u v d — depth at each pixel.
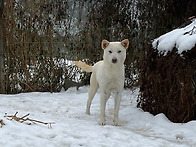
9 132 3.44
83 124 4.04
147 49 4.60
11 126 3.52
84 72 6.11
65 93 5.73
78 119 4.30
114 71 4.11
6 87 5.72
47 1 5.77
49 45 5.84
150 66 4.54
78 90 5.91
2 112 4.14
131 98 5.38
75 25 5.96
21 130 3.51
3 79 5.64
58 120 4.08
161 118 4.28
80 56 6.02
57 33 5.88
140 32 6.11
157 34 6.12
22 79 5.78
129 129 4.07
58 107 4.79
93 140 3.56
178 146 3.62
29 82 5.80
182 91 4.19
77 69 6.06
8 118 3.79
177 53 4.24
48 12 5.79
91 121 4.23
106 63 4.13
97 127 3.95
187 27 4.40
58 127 3.74
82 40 6.00
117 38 6.09
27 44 5.73
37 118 4.03
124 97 5.45
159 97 4.43
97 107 4.84
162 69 4.38
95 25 6.01
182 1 6.03
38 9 5.74
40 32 5.79
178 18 6.09
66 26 5.91
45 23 5.79
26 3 5.68
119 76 4.14
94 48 6.04
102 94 4.19
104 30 6.04
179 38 4.30
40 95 5.50
